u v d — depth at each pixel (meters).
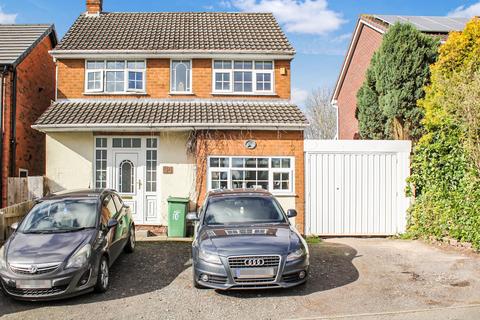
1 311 6.53
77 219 7.96
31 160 15.19
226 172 12.88
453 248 10.25
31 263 6.70
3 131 13.29
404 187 12.54
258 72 14.62
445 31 16.95
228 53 14.19
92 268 7.02
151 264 9.06
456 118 10.11
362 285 7.48
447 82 10.52
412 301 6.64
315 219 12.59
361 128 16.05
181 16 17.44
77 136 13.16
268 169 12.90
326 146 12.74
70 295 6.78
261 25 16.56
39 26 16.72
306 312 6.25
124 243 9.26
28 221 8.00
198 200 12.83
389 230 12.53
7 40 15.17
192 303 6.71
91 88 14.35
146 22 16.75
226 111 13.43
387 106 13.74
